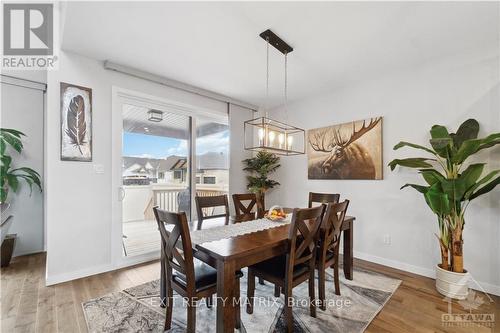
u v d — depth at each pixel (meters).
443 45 2.47
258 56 2.73
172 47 2.54
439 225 2.45
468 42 2.40
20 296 2.28
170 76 3.27
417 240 2.85
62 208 2.60
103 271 2.85
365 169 3.28
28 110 3.49
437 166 2.70
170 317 1.80
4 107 3.31
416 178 2.86
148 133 3.35
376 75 3.22
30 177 3.30
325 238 2.08
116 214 2.97
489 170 2.37
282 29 2.21
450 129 2.65
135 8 1.95
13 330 1.79
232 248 1.59
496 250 2.37
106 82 2.89
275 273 1.87
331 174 3.65
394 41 2.40
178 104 3.53
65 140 2.62
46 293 2.33
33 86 3.49
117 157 2.98
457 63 2.62
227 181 4.21
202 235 1.91
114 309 2.07
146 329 1.81
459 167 2.43
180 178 3.67
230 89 3.74
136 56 2.74
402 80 3.02
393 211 3.04
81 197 2.71
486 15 1.99
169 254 1.76
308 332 1.79
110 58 2.79
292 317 1.82
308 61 2.83
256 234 1.95
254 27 2.19
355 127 3.41
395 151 3.05
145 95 3.19
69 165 2.64
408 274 2.81
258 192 4.18
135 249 3.21
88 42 2.46
